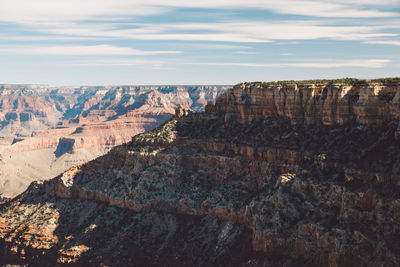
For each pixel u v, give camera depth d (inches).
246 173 6092.5
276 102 6289.4
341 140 5457.7
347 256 4343.0
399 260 3983.8
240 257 5260.8
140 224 6387.8
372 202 4530.0
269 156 5910.4
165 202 6441.9
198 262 5575.8
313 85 5944.9
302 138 5821.9
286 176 5334.6
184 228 6117.1
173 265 5723.4
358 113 5452.8
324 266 4485.7
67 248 6510.8
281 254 4859.7
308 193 5078.7
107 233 6525.6
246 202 5738.2
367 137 5280.5
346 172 4955.7
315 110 5895.7
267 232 4965.6
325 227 4645.7
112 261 6067.9
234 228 5644.7
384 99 5300.2
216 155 6515.8
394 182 4576.8
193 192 6382.9
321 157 5310.0
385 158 4886.8
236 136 6535.4
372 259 4180.6
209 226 5885.8
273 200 5187.0
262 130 6323.8
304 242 4717.0
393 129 5108.3
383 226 4296.3
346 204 4613.7
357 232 4352.9
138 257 5999.0
